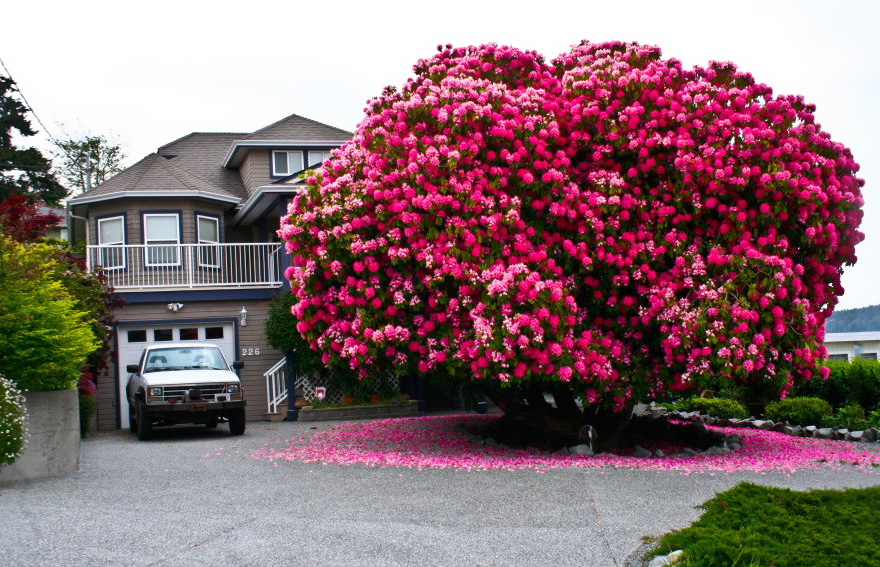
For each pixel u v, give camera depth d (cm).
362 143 1150
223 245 2102
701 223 1080
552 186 1059
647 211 1080
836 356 2812
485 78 1200
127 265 2184
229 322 2055
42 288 1012
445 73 1181
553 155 1101
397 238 1037
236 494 811
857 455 1083
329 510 724
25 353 916
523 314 979
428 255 1015
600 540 610
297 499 780
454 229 1022
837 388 1599
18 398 867
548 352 987
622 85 1090
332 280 1148
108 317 1677
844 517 628
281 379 2025
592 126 1108
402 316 1098
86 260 2050
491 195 1050
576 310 1045
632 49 1179
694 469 954
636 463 1012
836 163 1091
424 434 1392
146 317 1995
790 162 1051
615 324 1109
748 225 1046
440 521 676
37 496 794
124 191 2177
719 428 1516
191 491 830
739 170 1028
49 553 566
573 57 1238
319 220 1105
